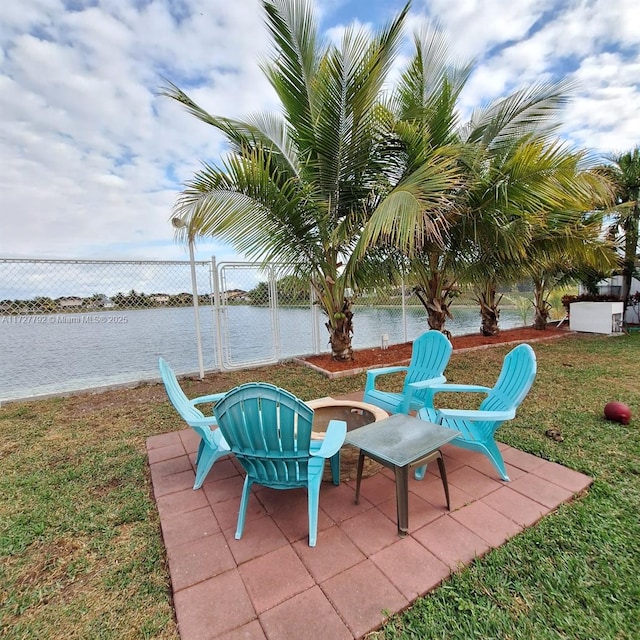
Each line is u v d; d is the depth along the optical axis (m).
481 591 1.54
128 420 3.81
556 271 8.89
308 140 4.53
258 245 4.31
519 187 4.59
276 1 3.81
